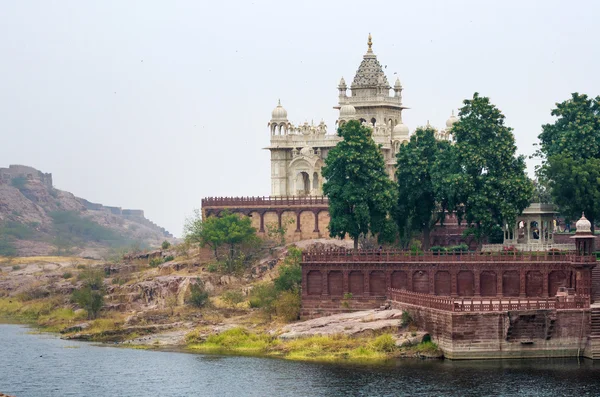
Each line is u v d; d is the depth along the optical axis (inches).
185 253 7805.1
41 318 6806.1
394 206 6412.4
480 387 4269.2
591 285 5231.3
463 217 6894.7
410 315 5147.6
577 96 6594.5
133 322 6058.1
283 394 4276.6
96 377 4692.4
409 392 4224.9
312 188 7849.4
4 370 4869.6
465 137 6230.3
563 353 4763.8
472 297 5511.8
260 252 7194.9
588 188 6087.6
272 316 5880.9
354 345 5007.4
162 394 4360.2
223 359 5014.8
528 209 6515.8
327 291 5738.2
